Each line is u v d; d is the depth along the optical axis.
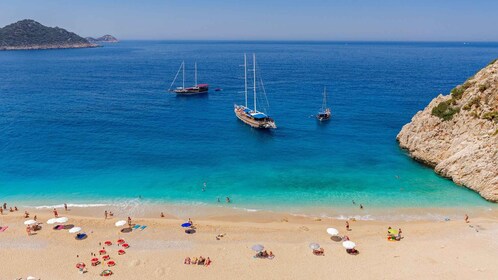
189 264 38.47
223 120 98.62
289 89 148.00
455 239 42.72
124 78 181.88
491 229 44.62
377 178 60.75
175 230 45.28
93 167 65.00
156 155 71.12
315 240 43.09
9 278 36.12
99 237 43.59
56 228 45.41
